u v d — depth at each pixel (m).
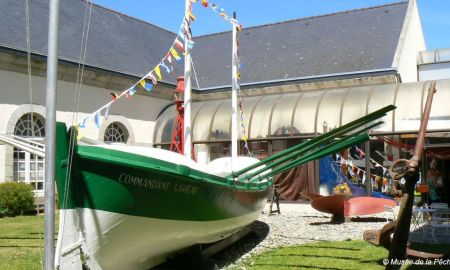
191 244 7.00
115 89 17.00
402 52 19.84
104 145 5.68
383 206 12.63
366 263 7.41
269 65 21.19
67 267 4.91
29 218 12.82
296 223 12.62
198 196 6.42
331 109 16.23
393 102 15.50
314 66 19.92
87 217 5.06
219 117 17.86
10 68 13.82
